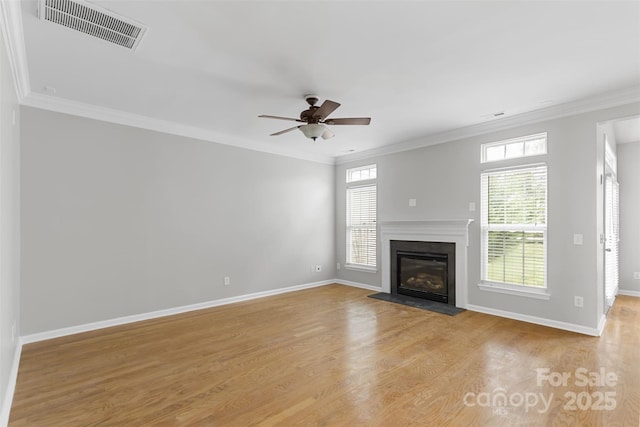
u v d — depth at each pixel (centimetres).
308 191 620
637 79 309
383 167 580
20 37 233
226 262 503
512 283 422
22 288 337
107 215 394
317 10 206
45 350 318
